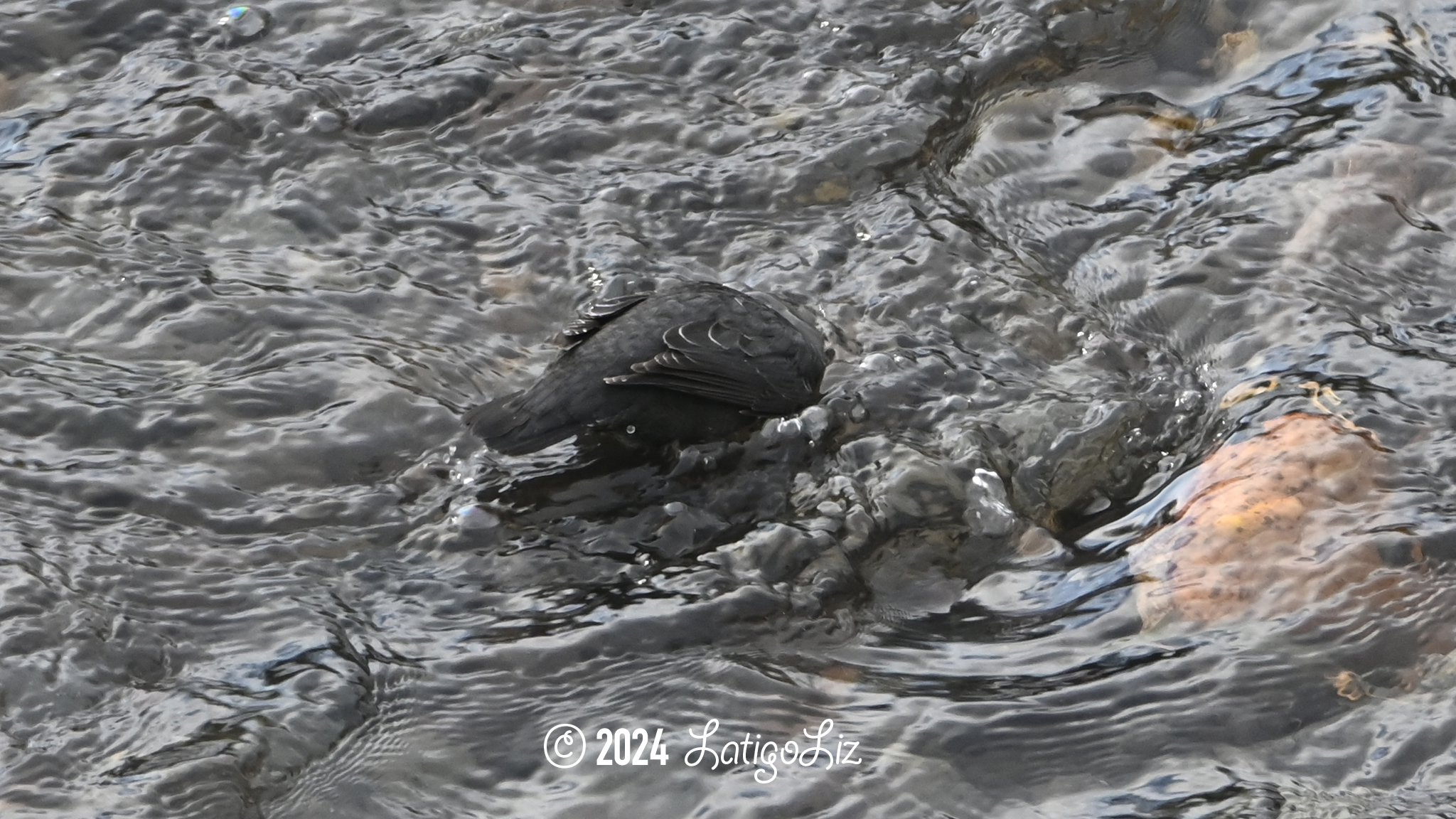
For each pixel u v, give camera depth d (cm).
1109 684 767
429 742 741
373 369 991
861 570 864
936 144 1210
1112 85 1265
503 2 1339
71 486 883
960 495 912
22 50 1258
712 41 1302
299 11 1326
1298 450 891
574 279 1084
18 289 1035
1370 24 1294
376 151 1191
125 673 761
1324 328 1017
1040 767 727
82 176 1144
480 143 1207
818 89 1257
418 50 1288
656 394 918
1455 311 1032
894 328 1048
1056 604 830
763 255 1110
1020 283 1084
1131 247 1112
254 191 1145
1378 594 801
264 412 953
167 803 682
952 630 820
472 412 898
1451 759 717
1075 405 977
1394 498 859
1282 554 827
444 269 1090
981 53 1285
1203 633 792
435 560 859
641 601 830
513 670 782
